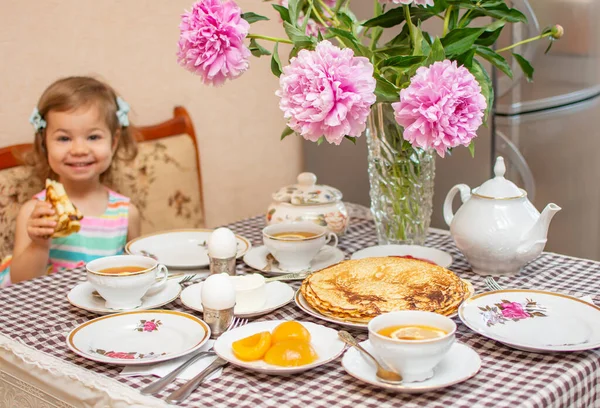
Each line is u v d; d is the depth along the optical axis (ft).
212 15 3.76
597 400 3.19
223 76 3.92
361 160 8.52
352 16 4.75
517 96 6.93
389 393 2.90
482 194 4.28
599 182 7.82
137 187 7.36
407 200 4.67
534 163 7.19
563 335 3.35
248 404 2.84
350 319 3.47
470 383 2.95
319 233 4.56
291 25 4.01
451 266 4.52
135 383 3.06
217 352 3.18
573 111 7.32
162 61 7.97
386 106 4.38
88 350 3.29
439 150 3.54
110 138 6.52
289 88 3.54
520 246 4.16
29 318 3.87
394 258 4.16
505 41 6.77
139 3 7.68
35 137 6.55
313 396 2.90
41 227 5.34
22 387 3.43
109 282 3.78
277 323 3.48
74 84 6.33
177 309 3.98
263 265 4.50
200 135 8.43
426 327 3.02
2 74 6.85
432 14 4.34
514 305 3.67
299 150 9.52
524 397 2.80
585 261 4.59
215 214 8.74
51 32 7.09
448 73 3.50
